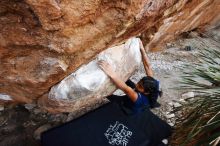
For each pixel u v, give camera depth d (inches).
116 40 118.7
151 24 136.4
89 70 119.3
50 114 146.7
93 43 108.8
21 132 136.8
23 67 106.7
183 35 244.5
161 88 173.9
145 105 126.9
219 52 134.5
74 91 117.4
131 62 140.9
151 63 199.9
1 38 95.0
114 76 123.8
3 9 86.8
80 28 98.1
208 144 108.8
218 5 230.1
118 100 131.3
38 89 116.8
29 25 91.7
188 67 136.1
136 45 141.7
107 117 123.1
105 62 121.9
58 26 91.8
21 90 120.0
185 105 127.8
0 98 129.0
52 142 115.6
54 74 109.3
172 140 125.3
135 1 100.6
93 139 116.5
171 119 152.3
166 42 225.8
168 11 148.3
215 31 271.7
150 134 121.7
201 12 213.3
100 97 133.0
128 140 118.6
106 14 100.3
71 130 117.4
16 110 144.8
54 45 98.7
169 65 201.0
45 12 86.2
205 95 120.3
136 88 130.4
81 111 151.4
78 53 107.4
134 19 109.3
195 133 109.5
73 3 88.4
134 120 123.5
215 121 107.5
